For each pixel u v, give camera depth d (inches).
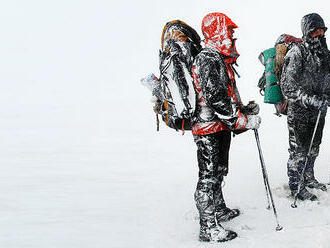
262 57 199.6
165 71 161.0
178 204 208.8
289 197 198.4
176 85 159.5
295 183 195.2
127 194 228.2
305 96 182.9
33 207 218.2
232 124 159.6
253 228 171.0
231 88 163.3
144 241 172.6
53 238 182.2
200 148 165.9
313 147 196.2
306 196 190.5
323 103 182.4
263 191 209.9
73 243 176.7
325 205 185.0
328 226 164.9
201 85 159.5
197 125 164.9
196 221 187.0
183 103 159.2
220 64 159.0
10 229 193.9
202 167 166.1
